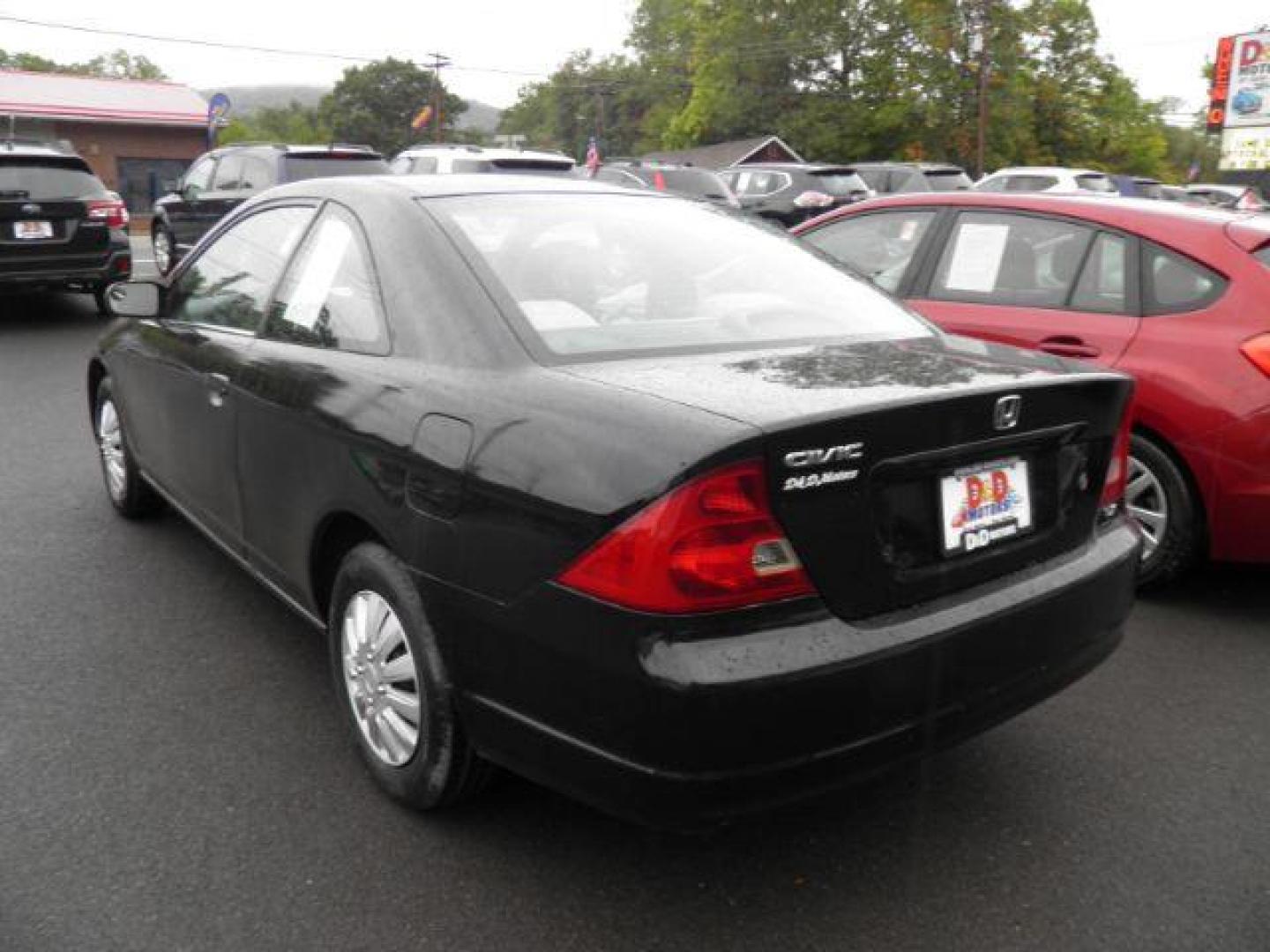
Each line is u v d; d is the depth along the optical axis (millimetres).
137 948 2367
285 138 91812
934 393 2375
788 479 2160
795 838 2820
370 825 2828
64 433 6891
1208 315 4223
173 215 14461
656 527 2107
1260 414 4023
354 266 3168
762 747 2143
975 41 50094
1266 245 4254
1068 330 4535
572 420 2340
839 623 2254
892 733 2295
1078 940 2457
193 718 3363
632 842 2783
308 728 3309
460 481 2480
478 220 3076
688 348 2768
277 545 3389
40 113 39250
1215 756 3264
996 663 2475
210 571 4551
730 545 2125
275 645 3875
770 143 50031
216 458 3738
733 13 54781
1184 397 4172
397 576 2723
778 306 3129
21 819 2820
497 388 2545
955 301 4988
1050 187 21672
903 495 2377
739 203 19969
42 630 3965
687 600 2105
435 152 15570
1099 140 53656
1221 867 2723
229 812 2871
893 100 51719
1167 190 23328
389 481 2703
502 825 2840
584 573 2197
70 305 12977
